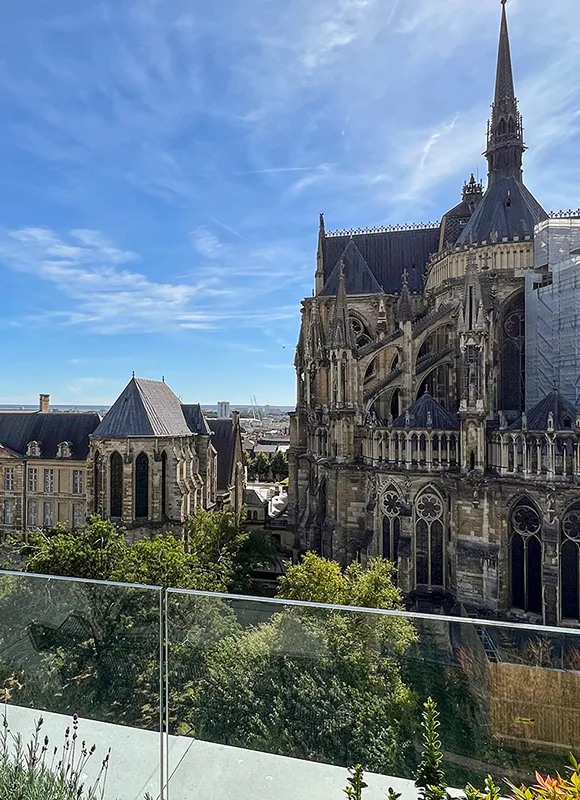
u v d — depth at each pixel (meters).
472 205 64.88
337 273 65.44
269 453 154.62
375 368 50.28
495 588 32.72
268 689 10.95
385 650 10.64
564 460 30.75
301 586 29.72
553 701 9.68
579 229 41.25
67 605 11.98
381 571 30.97
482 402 33.66
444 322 45.28
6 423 74.19
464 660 10.25
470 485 33.38
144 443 54.88
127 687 11.40
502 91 54.44
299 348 64.38
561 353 37.94
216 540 49.50
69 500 69.31
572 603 30.95
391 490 37.53
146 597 11.55
